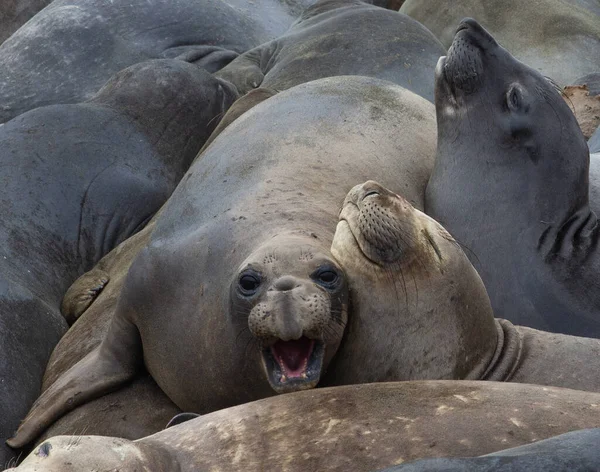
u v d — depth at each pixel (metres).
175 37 38.78
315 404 15.23
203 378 18.52
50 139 29.50
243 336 17.00
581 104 30.27
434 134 22.94
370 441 14.31
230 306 17.09
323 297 16.02
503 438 14.12
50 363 23.53
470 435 14.21
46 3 43.09
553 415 14.50
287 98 22.80
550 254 20.52
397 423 14.55
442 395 15.09
